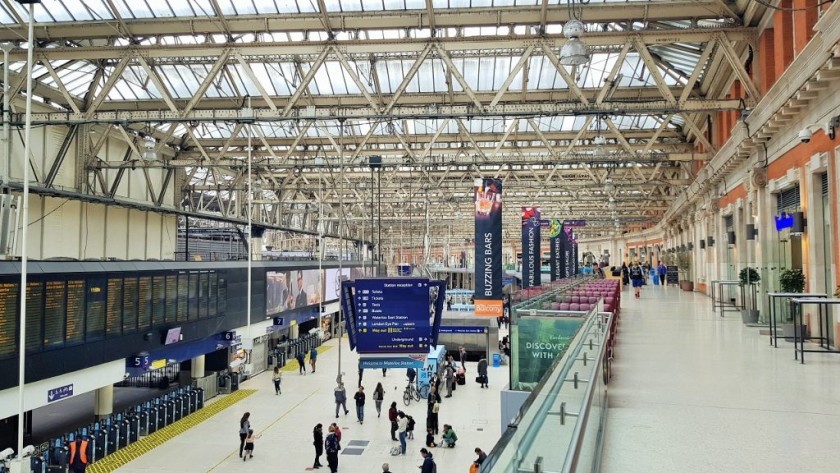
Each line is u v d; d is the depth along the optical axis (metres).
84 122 21.23
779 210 20.03
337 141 36.12
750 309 18.44
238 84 29.27
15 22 21.83
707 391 8.59
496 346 38.44
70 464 16.91
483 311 22.70
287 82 29.00
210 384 27.38
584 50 13.73
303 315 40.69
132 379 31.62
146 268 22.70
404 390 27.83
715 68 25.17
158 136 34.38
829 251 15.31
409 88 29.12
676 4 19.73
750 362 11.16
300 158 34.72
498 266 22.73
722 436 6.34
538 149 37.44
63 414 25.25
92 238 31.36
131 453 19.39
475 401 26.48
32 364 16.89
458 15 20.06
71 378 18.52
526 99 29.45
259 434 21.53
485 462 1.94
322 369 34.94
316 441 17.81
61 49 21.69
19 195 24.91
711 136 31.64
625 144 27.00
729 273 29.55
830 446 5.96
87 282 19.31
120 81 29.02
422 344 18.66
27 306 16.77
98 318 19.84
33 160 26.27
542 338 10.11
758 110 18.70
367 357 18.83
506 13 20.05
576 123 35.78
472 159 35.31
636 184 39.66
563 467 2.78
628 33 19.86
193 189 38.75
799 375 9.82
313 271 42.41
